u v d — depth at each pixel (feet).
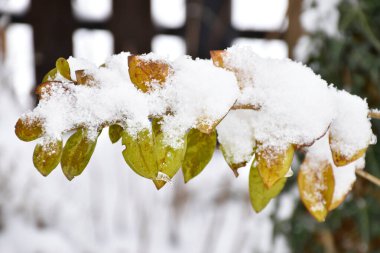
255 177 2.09
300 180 2.10
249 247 6.51
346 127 2.09
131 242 6.86
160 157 1.90
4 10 9.40
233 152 2.08
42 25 10.32
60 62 1.93
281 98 2.01
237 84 1.98
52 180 7.85
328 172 2.10
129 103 1.90
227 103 1.93
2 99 8.49
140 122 1.89
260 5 9.96
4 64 8.61
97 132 1.92
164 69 1.93
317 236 4.38
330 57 4.14
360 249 4.26
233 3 10.03
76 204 7.50
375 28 3.95
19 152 7.69
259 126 2.03
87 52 9.23
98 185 8.09
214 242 6.95
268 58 2.07
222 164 9.38
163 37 10.40
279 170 1.98
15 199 6.86
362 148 2.09
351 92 4.06
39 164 1.90
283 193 4.49
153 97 1.91
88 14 10.38
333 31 4.04
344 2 3.97
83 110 1.91
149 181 8.29
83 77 1.93
